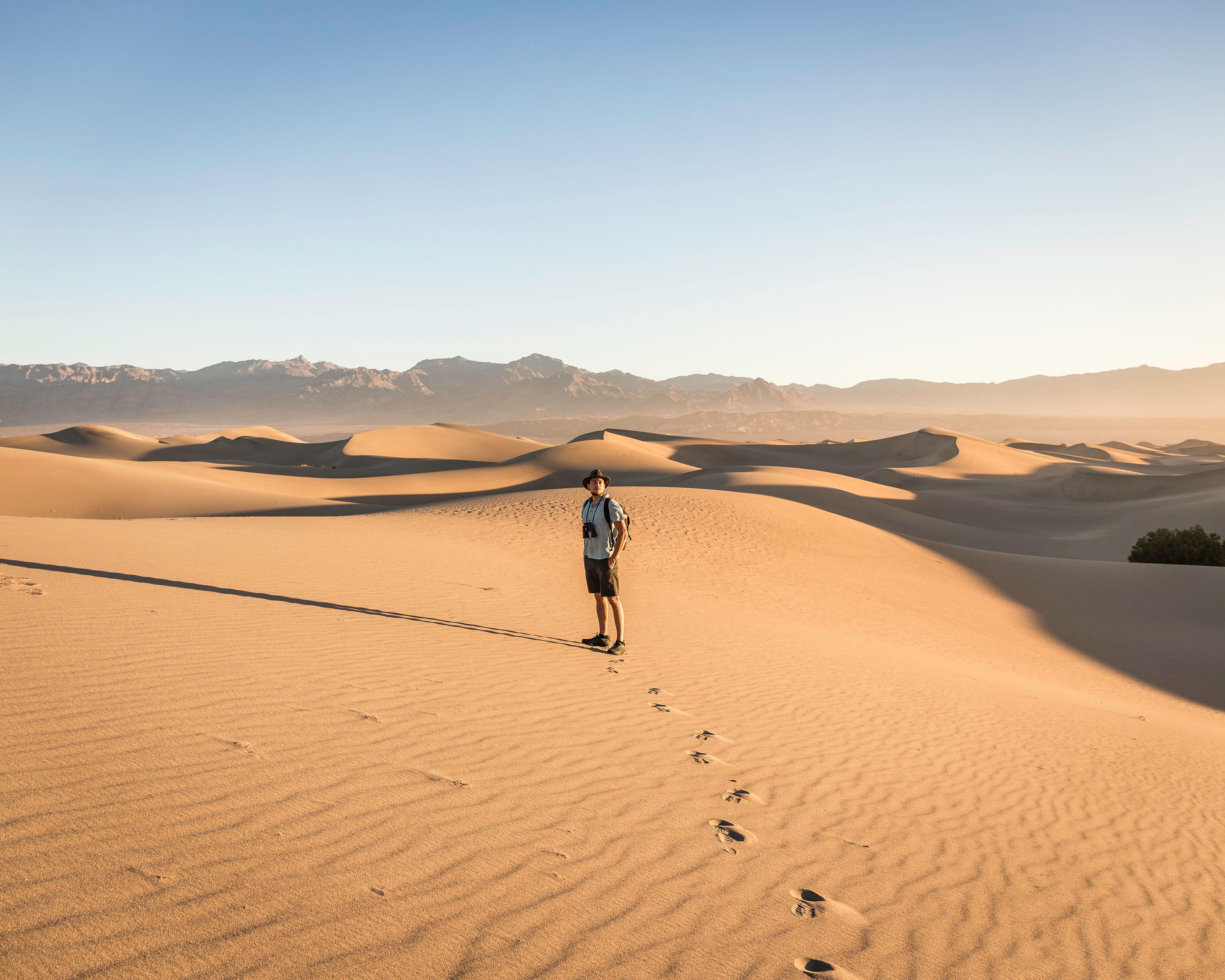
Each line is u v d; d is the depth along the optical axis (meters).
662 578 16.92
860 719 7.72
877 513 48.47
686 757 5.72
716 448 142.88
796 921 3.62
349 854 3.48
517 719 5.93
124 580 9.40
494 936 3.05
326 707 5.45
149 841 3.28
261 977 2.55
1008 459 120.88
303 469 90.62
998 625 18.58
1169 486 75.94
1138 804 6.75
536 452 95.56
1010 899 4.35
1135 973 3.79
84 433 159.62
